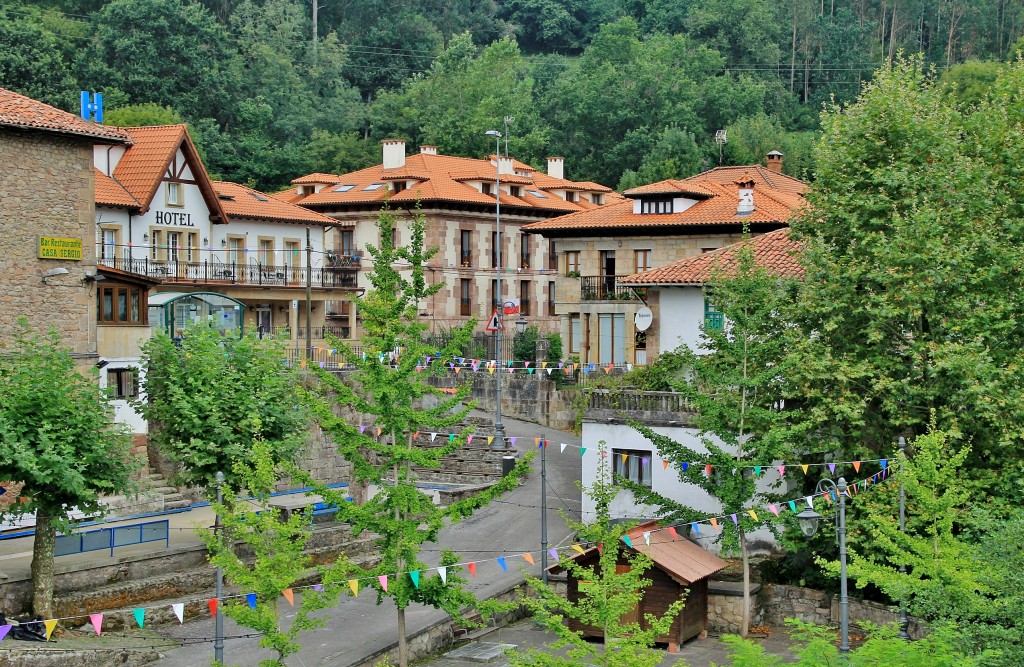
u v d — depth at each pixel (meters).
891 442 31.33
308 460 42.72
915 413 30.41
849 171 34.34
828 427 31.72
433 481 46.34
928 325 31.89
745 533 31.59
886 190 33.31
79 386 27.81
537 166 94.62
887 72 36.00
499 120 94.88
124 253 51.97
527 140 96.12
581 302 53.56
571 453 47.38
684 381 32.59
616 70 104.81
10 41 79.81
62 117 35.12
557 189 78.06
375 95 114.50
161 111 79.88
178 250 55.09
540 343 52.66
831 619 30.59
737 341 31.55
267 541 23.70
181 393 31.19
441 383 53.75
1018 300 30.53
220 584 22.17
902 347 32.38
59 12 96.31
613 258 53.84
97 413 27.38
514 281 72.56
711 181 58.06
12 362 27.59
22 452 25.28
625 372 45.62
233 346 33.25
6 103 34.22
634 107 100.88
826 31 130.75
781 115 116.31
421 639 28.38
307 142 94.69
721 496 30.19
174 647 26.80
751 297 32.22
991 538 22.94
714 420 30.83
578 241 54.28
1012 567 21.69
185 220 55.41
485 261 70.75
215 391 31.55
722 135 93.12
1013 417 28.84
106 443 27.12
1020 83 37.12
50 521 26.08
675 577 28.70
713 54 113.50
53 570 26.72
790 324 33.38
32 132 33.97
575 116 101.19
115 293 38.31
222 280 55.78
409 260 28.92
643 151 96.38
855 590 30.92
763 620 31.48
